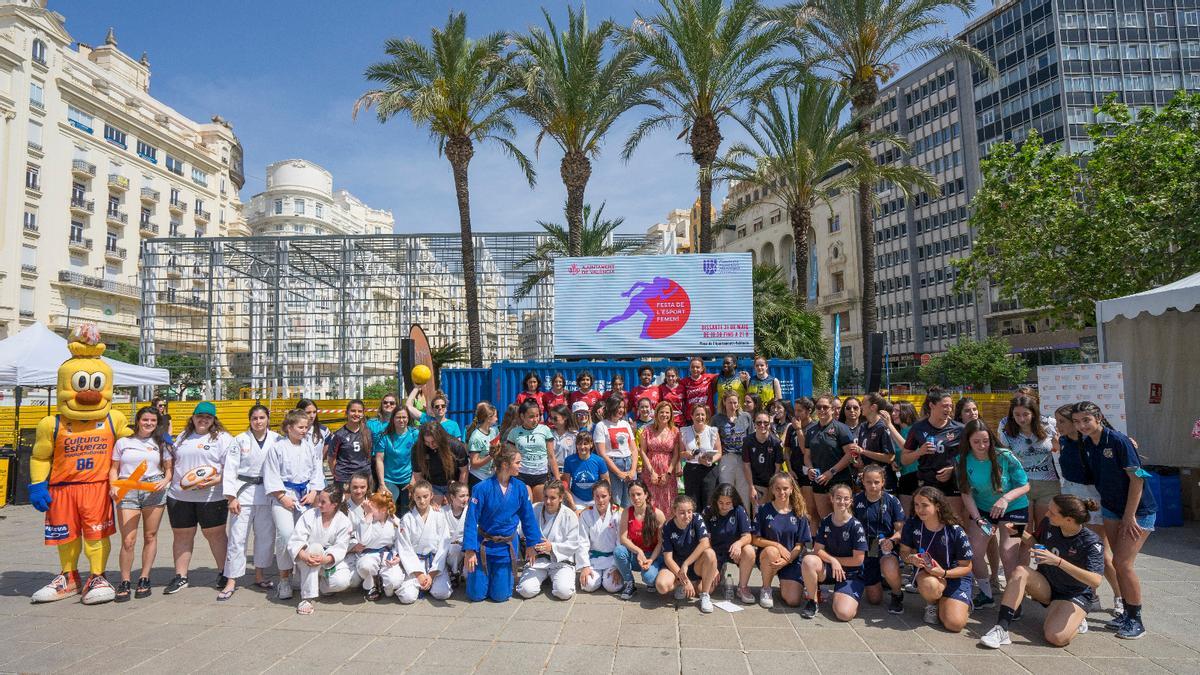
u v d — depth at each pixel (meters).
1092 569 4.62
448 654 4.48
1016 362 41.50
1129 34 47.38
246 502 6.01
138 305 46.16
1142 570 6.37
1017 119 49.66
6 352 11.29
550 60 17.16
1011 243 18.34
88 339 5.92
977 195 19.30
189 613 5.42
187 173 53.03
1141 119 16.42
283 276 25.75
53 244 40.69
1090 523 5.34
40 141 40.03
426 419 7.83
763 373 9.37
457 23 17.45
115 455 5.88
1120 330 9.66
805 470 6.78
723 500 5.74
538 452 7.09
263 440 6.14
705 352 13.54
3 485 11.13
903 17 16.44
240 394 25.95
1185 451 9.23
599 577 5.96
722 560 5.82
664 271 13.77
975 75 53.03
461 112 18.11
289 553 5.73
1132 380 9.58
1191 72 47.47
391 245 24.86
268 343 25.70
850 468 6.61
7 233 37.84
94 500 5.80
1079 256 16.72
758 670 4.18
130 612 5.45
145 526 5.98
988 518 5.59
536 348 23.55
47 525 5.73
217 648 4.61
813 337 18.62
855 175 17.89
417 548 5.84
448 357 19.28
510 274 24.17
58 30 41.34
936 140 56.41
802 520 5.64
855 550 5.31
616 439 7.30
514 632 4.93
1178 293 8.40
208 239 24.69
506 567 5.74
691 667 4.23
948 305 54.34
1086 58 46.88
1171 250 15.73
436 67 17.64
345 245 24.23
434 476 6.80
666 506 7.08
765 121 18.56
